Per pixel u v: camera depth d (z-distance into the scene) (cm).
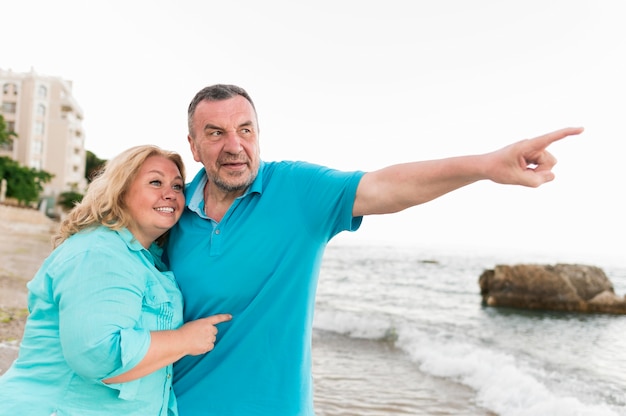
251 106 263
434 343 995
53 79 6488
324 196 253
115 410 226
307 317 264
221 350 256
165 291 247
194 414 254
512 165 207
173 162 271
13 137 6138
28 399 218
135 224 256
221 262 257
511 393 657
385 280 2662
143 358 215
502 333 1166
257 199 262
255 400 253
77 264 217
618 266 3519
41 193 5744
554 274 1598
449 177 225
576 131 197
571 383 720
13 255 2072
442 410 596
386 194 239
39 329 229
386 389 679
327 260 4162
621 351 959
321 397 643
